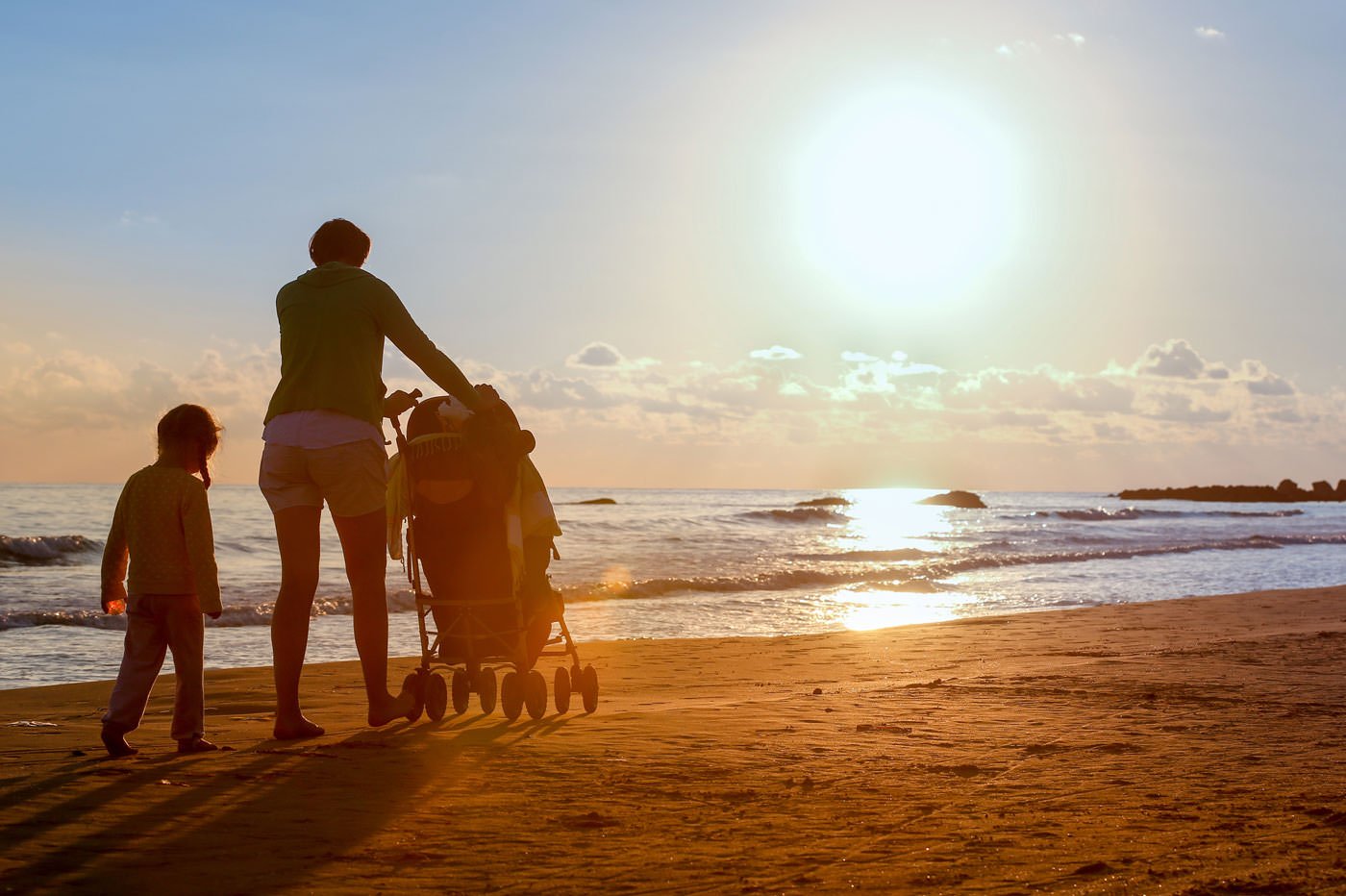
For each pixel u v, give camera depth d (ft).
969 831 11.43
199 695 15.89
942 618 57.67
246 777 13.55
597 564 89.66
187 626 15.80
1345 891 9.33
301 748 15.72
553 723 18.69
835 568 89.40
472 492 18.57
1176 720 18.69
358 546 17.34
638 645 38.83
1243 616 47.39
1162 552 119.65
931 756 15.61
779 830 11.46
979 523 210.79
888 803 12.73
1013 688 22.94
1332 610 49.98
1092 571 91.40
